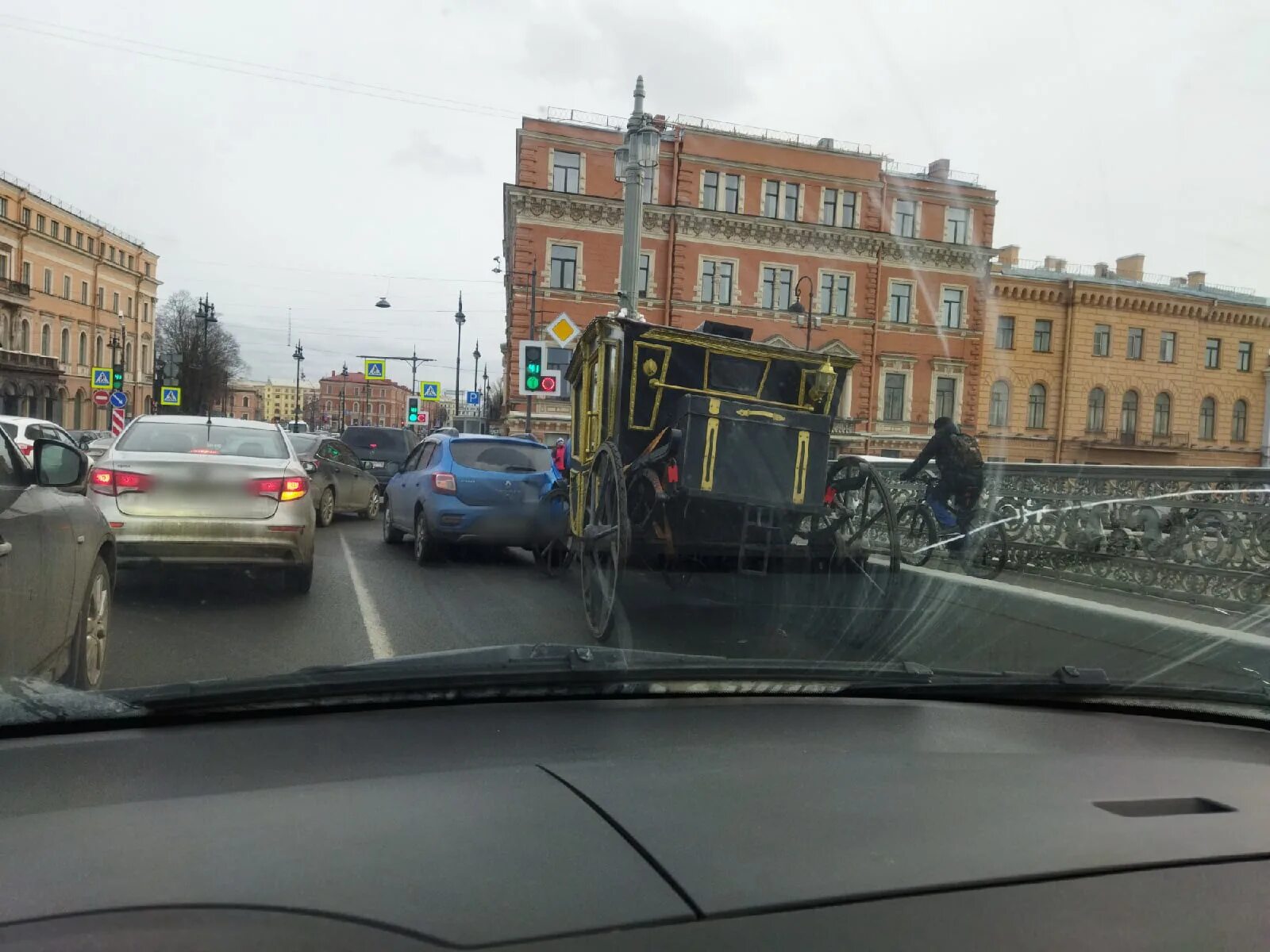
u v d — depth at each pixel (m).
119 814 2.14
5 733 2.66
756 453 5.91
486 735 2.88
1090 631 5.28
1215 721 3.55
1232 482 5.63
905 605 6.34
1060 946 1.72
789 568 6.34
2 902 1.70
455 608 7.20
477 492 9.34
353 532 12.89
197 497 6.85
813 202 26.30
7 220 47.69
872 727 3.18
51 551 3.94
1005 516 7.22
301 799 2.27
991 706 3.54
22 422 11.45
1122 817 2.36
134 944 1.57
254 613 6.70
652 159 13.08
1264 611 5.30
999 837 2.18
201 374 71.75
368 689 3.06
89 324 58.81
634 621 6.61
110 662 5.02
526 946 1.61
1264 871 2.07
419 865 1.91
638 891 1.82
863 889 1.87
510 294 39.34
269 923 1.65
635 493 6.37
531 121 33.59
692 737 2.96
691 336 6.70
